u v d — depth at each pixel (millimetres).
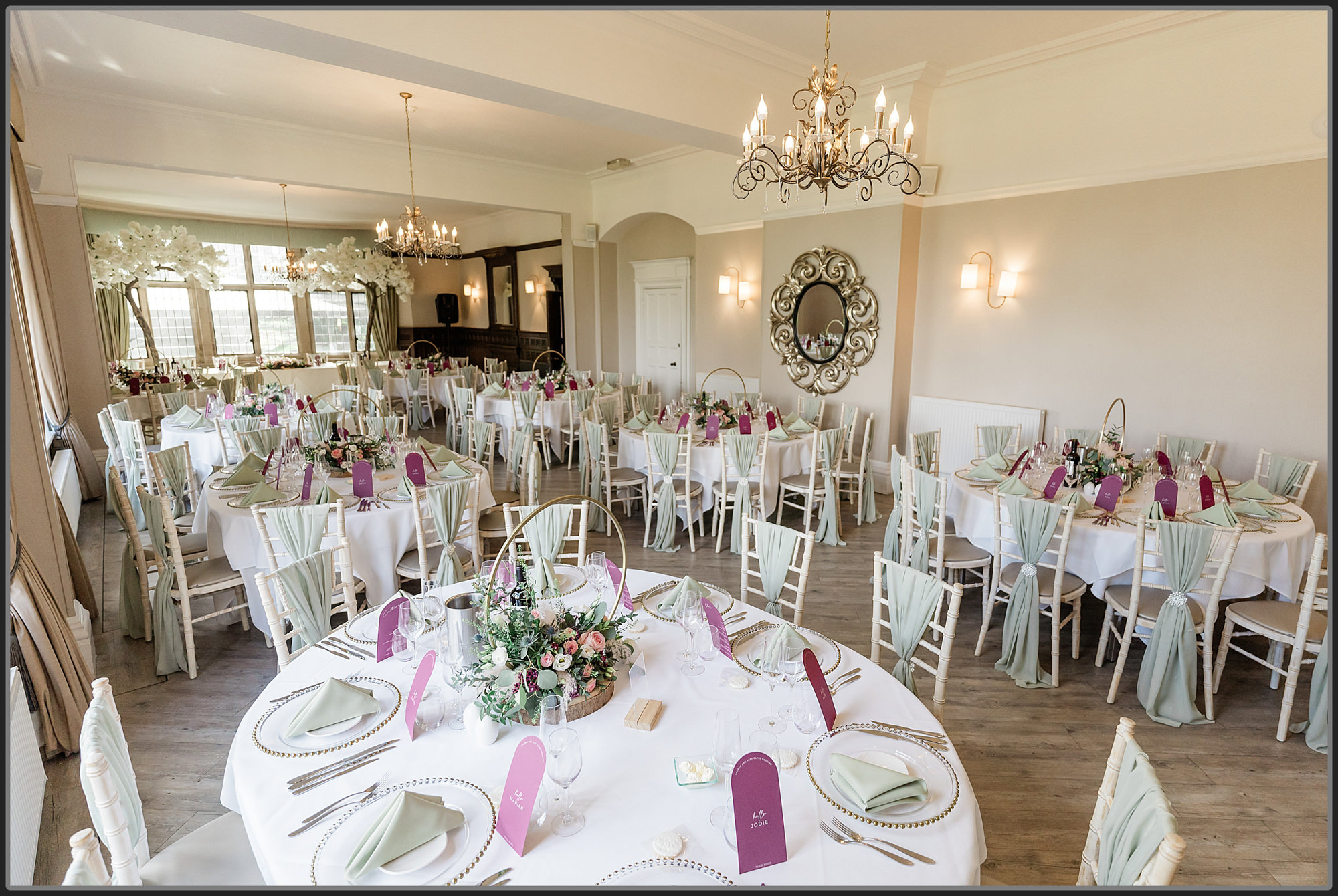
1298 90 4227
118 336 11383
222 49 4855
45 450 3174
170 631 3316
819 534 5379
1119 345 5188
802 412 6977
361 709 1777
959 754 2795
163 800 2496
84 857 1220
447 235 8328
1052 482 3602
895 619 2486
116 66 5148
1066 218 5336
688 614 2115
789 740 1736
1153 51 4738
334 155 7336
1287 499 3723
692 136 5387
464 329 14914
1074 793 2566
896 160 5926
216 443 5875
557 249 11523
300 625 2496
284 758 1646
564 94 4359
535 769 1346
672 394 9875
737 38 4770
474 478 4117
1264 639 3811
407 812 1375
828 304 6824
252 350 13211
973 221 5883
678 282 9406
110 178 9031
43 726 2680
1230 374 4691
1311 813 2455
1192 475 3855
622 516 6027
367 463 3686
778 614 2951
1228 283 4625
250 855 1710
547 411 7613
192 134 6445
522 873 1312
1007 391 5875
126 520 3529
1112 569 3283
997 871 2203
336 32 3385
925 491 3834
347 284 12992
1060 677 3391
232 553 3457
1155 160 4848
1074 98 5168
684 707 1868
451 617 1948
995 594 3545
